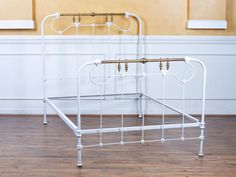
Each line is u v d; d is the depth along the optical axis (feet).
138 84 13.89
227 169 8.98
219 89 13.98
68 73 13.74
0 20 13.26
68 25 13.52
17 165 9.11
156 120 13.34
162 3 13.50
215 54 13.79
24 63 13.69
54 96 13.83
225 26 13.48
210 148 10.46
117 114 13.97
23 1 13.17
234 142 11.02
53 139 11.15
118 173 8.68
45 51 13.61
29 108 13.93
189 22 13.39
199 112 14.02
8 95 13.85
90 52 13.65
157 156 9.80
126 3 13.50
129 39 13.60
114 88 13.85
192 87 13.92
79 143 9.04
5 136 11.42
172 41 13.65
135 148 10.43
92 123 12.91
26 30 13.47
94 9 13.47
